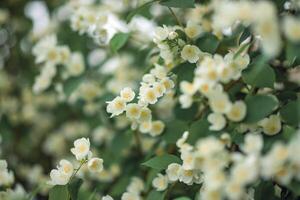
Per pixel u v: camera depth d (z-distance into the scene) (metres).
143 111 0.77
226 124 0.70
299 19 0.60
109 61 1.32
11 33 1.55
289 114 0.69
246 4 0.57
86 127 1.42
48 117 1.54
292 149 0.54
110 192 1.05
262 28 0.55
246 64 0.71
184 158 0.71
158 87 0.76
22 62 1.55
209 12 0.96
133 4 1.21
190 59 0.79
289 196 0.74
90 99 1.25
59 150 1.51
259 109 0.67
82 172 0.87
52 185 0.82
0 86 1.52
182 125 0.86
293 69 0.85
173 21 1.00
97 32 1.03
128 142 1.10
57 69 1.16
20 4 1.56
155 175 0.85
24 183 1.41
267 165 0.55
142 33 1.10
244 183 0.56
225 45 0.86
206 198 0.60
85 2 1.24
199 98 0.83
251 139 0.58
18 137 1.52
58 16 1.51
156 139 1.02
